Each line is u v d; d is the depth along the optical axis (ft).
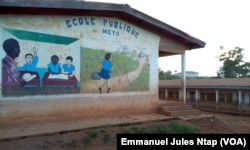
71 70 32.53
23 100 28.68
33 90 29.45
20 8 28.40
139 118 34.99
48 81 30.58
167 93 77.66
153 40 41.86
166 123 33.47
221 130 33.71
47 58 30.58
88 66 34.09
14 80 28.14
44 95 30.22
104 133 26.78
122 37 37.81
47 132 25.18
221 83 64.03
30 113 29.14
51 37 30.96
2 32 27.53
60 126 28.19
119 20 37.52
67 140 24.03
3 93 27.45
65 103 31.86
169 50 44.32
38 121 29.68
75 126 28.32
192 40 44.57
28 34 29.22
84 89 33.65
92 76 34.42
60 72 31.60
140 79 39.83
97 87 34.88
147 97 40.55
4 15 27.71
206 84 66.64
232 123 41.52
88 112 33.83
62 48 31.83
